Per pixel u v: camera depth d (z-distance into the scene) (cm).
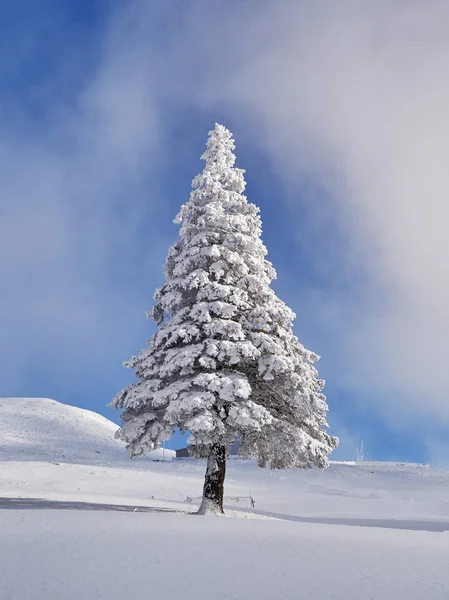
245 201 2328
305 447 1962
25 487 3244
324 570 667
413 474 5372
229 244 2197
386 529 1347
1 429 8044
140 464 5294
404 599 538
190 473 4741
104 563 673
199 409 1877
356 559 750
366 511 3152
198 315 2041
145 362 2055
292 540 919
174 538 891
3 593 534
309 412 2014
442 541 1038
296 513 2869
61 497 2589
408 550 859
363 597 543
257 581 601
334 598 538
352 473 5262
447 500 3906
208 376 1883
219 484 1991
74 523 1087
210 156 2409
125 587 564
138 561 690
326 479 4847
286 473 5084
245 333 2066
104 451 7094
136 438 2000
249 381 2072
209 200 2314
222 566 674
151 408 2070
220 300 2089
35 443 7231
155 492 3434
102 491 3369
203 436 1858
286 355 2055
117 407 2092
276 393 2091
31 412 9500
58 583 573
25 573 614
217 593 548
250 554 761
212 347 1928
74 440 7806
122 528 1019
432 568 701
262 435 2042
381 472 5500
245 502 3225
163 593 545
